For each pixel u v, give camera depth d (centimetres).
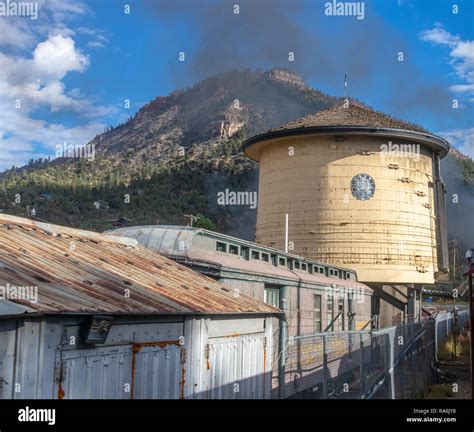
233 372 1008
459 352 3216
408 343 1941
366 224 3566
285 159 3794
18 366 553
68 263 838
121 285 827
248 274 1391
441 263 3878
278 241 3725
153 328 779
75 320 629
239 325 1039
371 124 3638
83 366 643
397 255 3575
